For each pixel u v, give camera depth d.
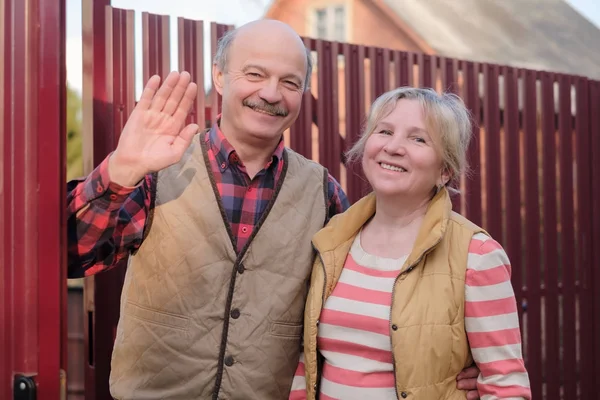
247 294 1.85
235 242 1.87
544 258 4.28
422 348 1.60
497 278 1.63
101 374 2.70
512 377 1.60
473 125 3.93
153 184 1.86
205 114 2.98
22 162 1.28
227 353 1.82
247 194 1.94
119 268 2.73
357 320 1.70
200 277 1.83
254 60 1.87
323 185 2.09
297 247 1.94
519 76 4.19
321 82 3.39
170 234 1.84
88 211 1.62
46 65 1.29
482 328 1.61
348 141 3.46
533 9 9.88
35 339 1.27
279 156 1.97
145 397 1.84
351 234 1.85
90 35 2.64
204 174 1.91
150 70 2.80
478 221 3.98
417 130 1.75
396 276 1.70
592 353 4.44
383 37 9.15
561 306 4.39
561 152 4.36
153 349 1.83
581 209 4.44
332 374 1.73
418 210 1.82
